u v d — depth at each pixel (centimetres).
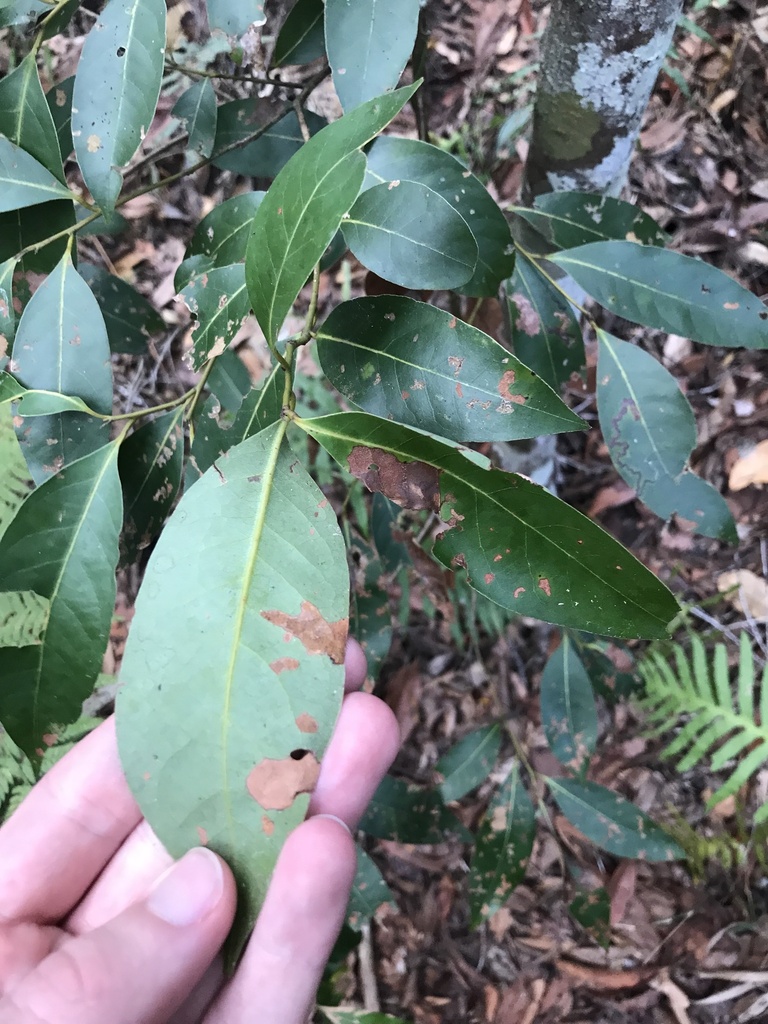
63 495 21
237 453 18
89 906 27
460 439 19
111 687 49
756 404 52
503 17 59
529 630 52
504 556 17
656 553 52
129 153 20
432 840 38
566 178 30
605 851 47
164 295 61
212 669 17
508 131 54
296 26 25
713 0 57
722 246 55
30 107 21
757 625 49
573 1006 44
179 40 49
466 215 22
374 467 17
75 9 22
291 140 28
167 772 17
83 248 61
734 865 44
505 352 18
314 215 16
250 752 16
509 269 23
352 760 27
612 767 48
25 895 26
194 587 17
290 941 21
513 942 46
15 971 24
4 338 23
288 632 17
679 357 54
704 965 43
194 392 22
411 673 52
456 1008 45
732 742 40
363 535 47
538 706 51
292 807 16
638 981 44
